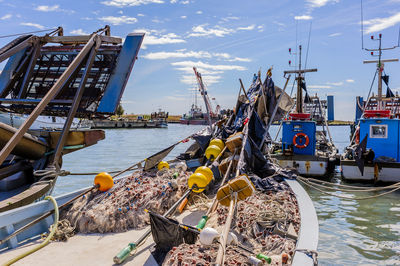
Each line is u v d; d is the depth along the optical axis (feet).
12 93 42.47
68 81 40.47
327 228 33.78
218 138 37.32
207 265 13.00
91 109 40.45
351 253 27.76
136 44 39.65
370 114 56.08
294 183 27.25
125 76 39.45
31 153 30.35
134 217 19.57
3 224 17.16
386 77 75.77
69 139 34.94
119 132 238.89
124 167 70.23
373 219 36.40
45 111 41.65
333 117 127.65
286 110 40.45
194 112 405.39
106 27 38.96
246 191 18.12
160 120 319.06
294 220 18.20
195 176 22.49
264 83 39.40
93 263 15.29
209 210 19.76
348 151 59.06
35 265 15.11
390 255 27.32
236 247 14.84
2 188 27.78
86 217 19.01
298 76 81.82
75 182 54.70
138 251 16.40
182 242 15.98
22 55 41.47
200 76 40.86
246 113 37.17
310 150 58.34
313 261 13.73
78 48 41.45
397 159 52.54
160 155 29.12
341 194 48.06
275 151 64.85
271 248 15.46
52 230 17.93
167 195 21.68
